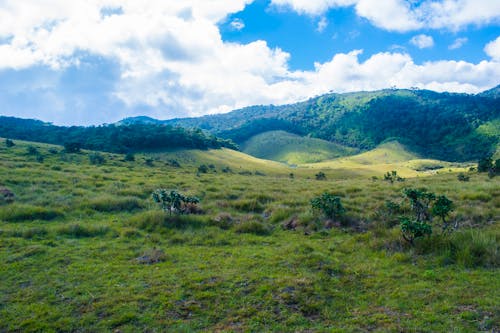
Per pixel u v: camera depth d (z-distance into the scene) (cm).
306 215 1391
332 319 622
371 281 780
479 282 733
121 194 2055
